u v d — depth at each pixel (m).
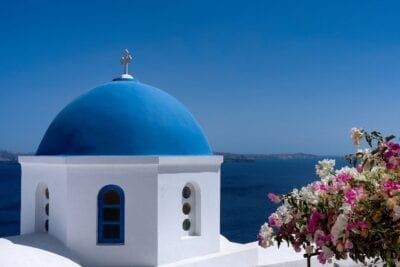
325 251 4.27
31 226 10.09
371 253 4.14
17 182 108.94
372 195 4.25
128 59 11.37
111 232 9.24
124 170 9.12
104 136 9.55
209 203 10.29
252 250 10.89
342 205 4.32
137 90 10.41
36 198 10.05
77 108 10.24
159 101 10.34
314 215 4.44
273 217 4.83
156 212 9.13
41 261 8.09
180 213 9.64
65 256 8.80
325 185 4.65
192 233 10.19
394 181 4.34
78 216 9.11
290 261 11.23
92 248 9.09
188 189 10.18
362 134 4.65
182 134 10.11
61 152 9.72
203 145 10.62
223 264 10.19
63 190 9.20
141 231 9.11
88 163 9.03
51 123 10.80
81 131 9.72
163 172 9.28
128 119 9.71
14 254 8.02
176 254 9.52
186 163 9.69
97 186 9.14
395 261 4.11
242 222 46.66
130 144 9.45
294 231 4.72
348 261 10.76
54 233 9.41
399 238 3.98
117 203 9.26
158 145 9.62
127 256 9.10
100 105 10.02
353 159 4.71
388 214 4.12
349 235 4.13
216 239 10.42
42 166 9.77
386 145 4.48
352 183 4.44
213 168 10.38
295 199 4.72
